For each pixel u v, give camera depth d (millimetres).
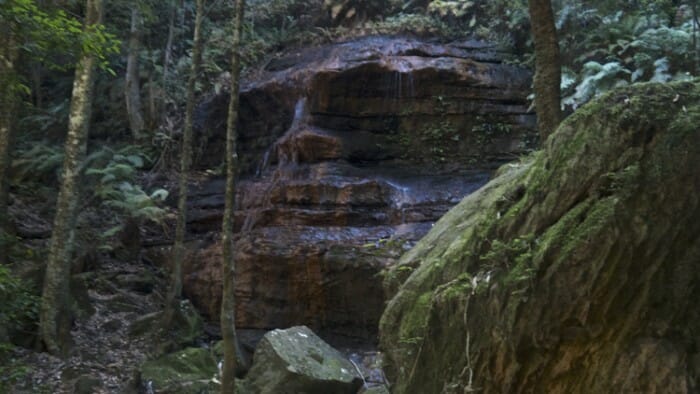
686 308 2943
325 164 10000
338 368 6535
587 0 10477
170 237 10344
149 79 12789
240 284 8570
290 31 14133
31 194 10594
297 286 8312
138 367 6805
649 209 2840
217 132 12188
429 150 10734
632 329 2957
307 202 9219
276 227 8977
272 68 12734
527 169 3596
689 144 2814
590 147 3014
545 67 5789
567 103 9383
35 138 12164
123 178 10891
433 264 3949
